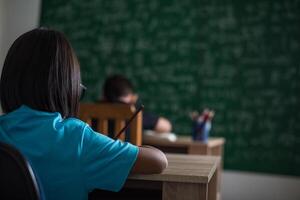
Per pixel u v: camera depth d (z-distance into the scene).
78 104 1.14
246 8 4.11
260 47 4.05
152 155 1.11
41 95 1.07
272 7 4.04
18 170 0.94
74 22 4.66
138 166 1.09
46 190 1.05
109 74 4.54
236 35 4.13
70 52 1.11
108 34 4.56
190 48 4.28
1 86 1.11
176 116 4.29
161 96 4.34
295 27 3.96
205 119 2.73
